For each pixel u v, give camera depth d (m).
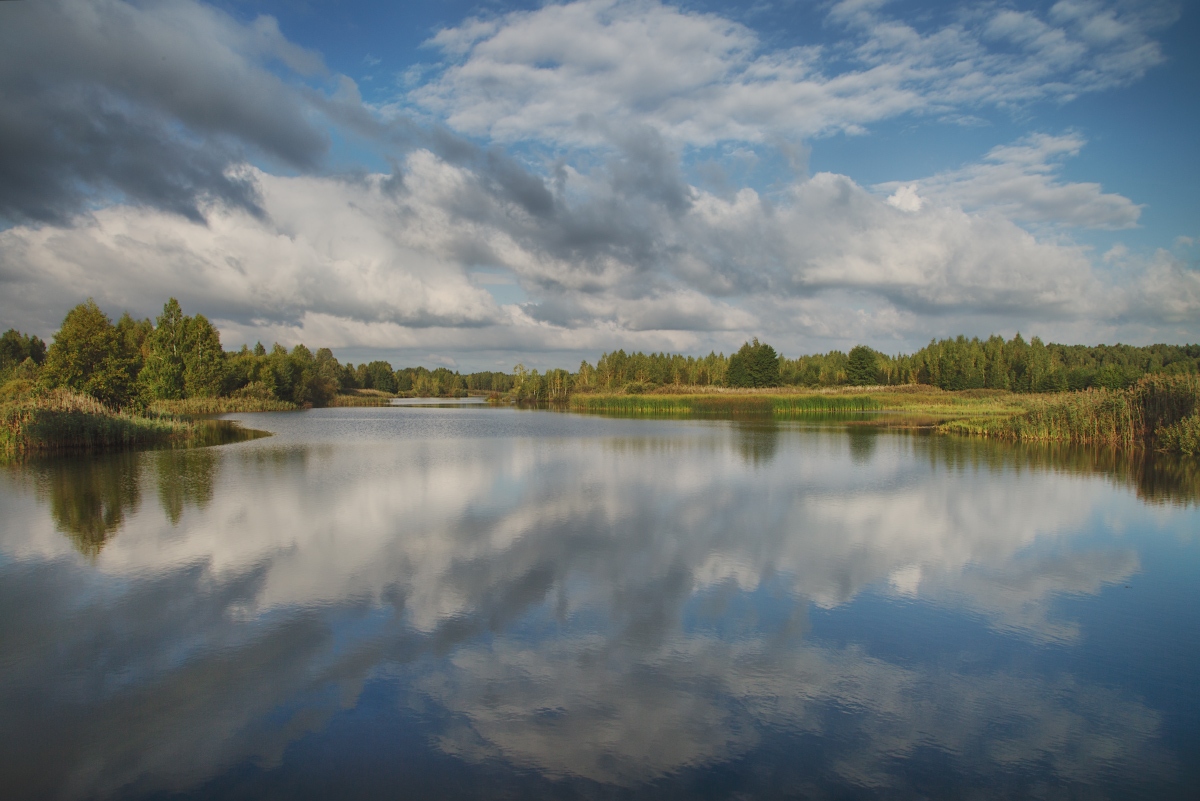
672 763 6.60
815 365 135.75
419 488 21.25
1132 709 7.73
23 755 6.73
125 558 13.14
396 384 171.88
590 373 126.88
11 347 97.00
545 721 7.34
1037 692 8.11
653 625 9.96
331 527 15.81
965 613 10.52
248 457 29.62
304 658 8.81
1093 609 10.71
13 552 13.54
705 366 130.50
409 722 7.30
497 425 54.38
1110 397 36.34
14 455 28.75
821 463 27.70
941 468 25.92
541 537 14.93
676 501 19.08
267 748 6.84
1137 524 16.27
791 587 11.65
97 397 39.03
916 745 6.98
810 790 6.22
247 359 91.62
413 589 11.41
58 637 9.44
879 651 9.16
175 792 6.16
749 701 7.81
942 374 111.81
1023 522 16.52
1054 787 6.31
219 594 11.13
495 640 9.41
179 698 7.79
